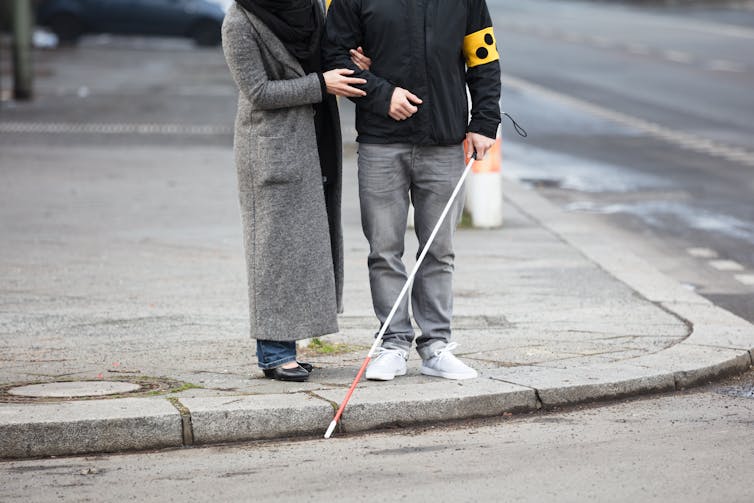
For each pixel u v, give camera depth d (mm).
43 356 18812
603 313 22016
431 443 14898
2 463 14352
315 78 16359
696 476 13398
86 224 32750
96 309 22562
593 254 28266
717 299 24750
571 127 56688
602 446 14617
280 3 16203
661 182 41906
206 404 15352
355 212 34844
